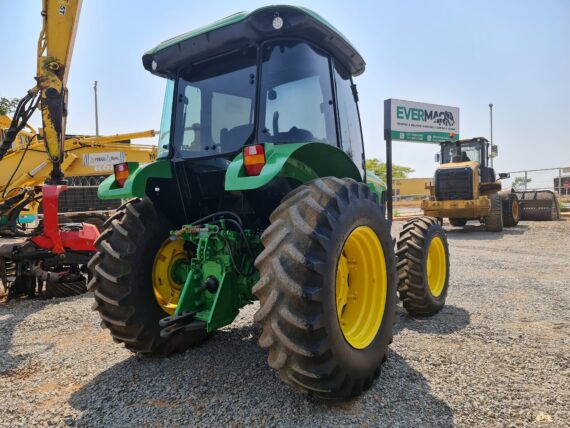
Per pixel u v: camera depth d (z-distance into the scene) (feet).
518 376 9.29
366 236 9.09
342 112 11.50
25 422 7.87
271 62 9.70
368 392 8.61
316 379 7.41
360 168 12.75
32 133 30.17
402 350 10.94
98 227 26.78
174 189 10.94
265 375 9.57
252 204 9.95
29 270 18.31
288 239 7.48
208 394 8.73
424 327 12.91
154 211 10.92
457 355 10.55
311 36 9.93
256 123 9.51
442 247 14.82
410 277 13.37
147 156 40.52
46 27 20.75
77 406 8.44
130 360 10.81
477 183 42.27
